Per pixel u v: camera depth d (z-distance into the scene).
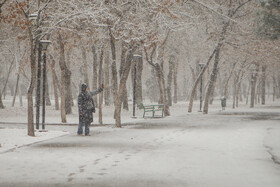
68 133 24.50
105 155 15.97
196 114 48.06
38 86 26.53
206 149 17.72
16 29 43.31
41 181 11.37
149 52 51.12
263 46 52.66
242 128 28.44
